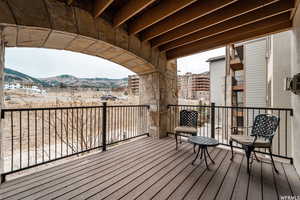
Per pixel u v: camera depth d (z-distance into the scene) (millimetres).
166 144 3592
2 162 1931
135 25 2930
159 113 4117
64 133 5172
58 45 2744
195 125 3443
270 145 2234
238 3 2217
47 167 2355
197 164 2504
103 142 3129
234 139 2537
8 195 1646
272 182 1970
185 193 1725
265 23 2564
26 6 1879
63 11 2189
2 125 1917
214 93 11430
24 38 2277
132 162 2562
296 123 2311
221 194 1713
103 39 2658
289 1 2096
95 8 2410
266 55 5934
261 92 6223
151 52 3785
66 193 1700
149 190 1777
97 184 1889
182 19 2504
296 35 2285
